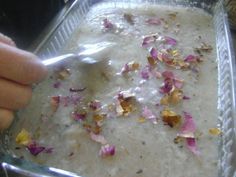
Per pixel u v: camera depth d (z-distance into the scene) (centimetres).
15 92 13
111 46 20
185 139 15
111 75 18
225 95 17
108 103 17
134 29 22
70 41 21
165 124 16
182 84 18
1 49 12
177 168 14
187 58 19
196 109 17
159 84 18
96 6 24
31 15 25
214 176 14
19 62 12
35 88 18
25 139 15
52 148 15
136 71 18
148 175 14
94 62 19
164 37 21
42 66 13
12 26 24
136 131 16
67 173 12
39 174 12
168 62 19
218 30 21
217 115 16
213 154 15
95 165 14
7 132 15
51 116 16
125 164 14
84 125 16
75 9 22
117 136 15
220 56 19
